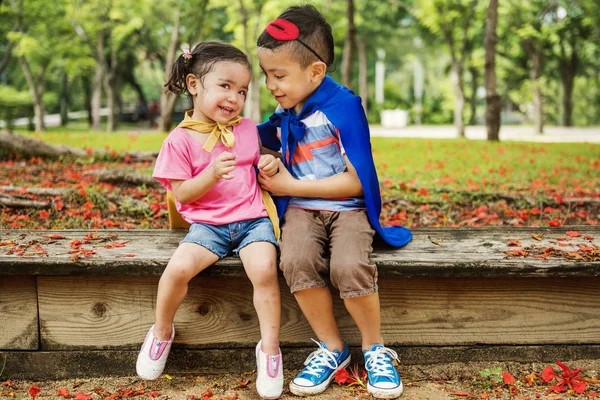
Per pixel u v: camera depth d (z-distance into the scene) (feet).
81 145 34.58
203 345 8.45
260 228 8.14
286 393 7.92
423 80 154.92
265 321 7.71
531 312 8.48
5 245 8.58
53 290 8.23
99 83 74.95
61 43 69.10
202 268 7.81
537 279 8.38
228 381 8.25
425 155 32.01
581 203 17.49
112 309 8.31
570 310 8.47
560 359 8.57
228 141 8.24
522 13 68.54
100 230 9.51
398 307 8.43
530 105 114.32
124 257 7.93
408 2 75.41
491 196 18.22
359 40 87.76
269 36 8.22
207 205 8.24
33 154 24.67
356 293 7.63
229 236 8.14
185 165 8.20
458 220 16.07
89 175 19.21
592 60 103.14
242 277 8.11
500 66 93.35
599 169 26.17
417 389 7.91
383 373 7.72
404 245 8.66
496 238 9.11
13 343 8.30
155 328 7.89
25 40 61.52
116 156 25.94
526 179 23.04
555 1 75.05
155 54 85.30
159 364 7.91
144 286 8.27
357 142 8.37
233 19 59.82
